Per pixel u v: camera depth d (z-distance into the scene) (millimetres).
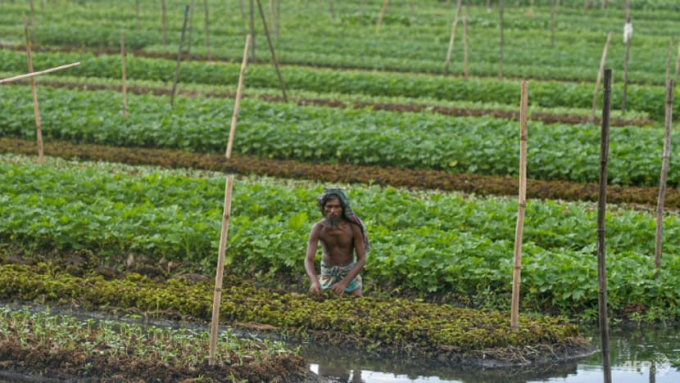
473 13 72125
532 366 15922
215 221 20969
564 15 72062
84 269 20062
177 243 20469
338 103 41000
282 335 16906
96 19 66688
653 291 18391
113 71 47188
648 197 26781
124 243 20859
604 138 12781
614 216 22875
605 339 13109
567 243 21250
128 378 14766
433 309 17516
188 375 14633
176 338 15703
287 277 19844
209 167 29906
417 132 32156
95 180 24891
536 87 43219
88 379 14883
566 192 27109
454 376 15562
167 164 30156
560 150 30188
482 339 16109
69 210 21922
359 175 28859
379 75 45312
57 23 63812
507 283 18562
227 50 54938
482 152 29922
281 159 31891
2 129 34250
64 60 48219
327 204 17609
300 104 40625
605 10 73812
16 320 16641
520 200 16094
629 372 15781
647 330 17875
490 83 43625
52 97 37656
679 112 41375
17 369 15188
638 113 39938
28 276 18844
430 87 43844
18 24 64062
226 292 18312
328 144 31312
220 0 75250
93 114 34750
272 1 58594
